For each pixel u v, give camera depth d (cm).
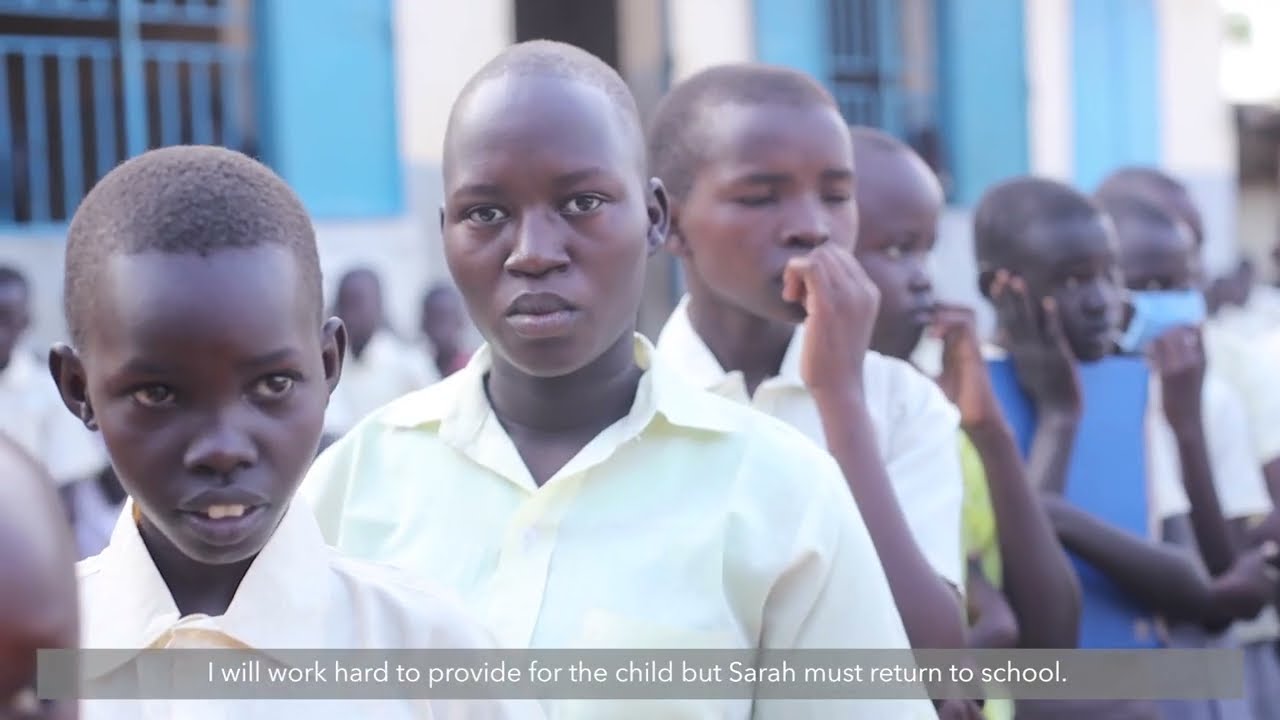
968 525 248
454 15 731
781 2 831
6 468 70
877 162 256
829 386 195
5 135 646
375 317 609
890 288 253
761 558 161
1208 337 407
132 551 129
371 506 177
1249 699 363
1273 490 391
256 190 120
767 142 208
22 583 68
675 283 773
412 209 722
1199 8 1002
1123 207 383
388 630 131
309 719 128
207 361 113
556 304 156
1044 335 285
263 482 117
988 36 904
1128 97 968
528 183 155
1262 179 1256
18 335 482
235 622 126
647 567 161
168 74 679
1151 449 288
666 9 797
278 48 688
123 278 114
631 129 163
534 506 165
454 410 175
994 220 295
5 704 68
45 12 643
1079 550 273
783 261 208
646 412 167
